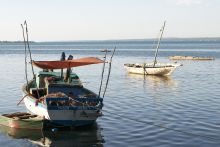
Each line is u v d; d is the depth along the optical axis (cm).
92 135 2234
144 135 2206
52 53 13238
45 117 2356
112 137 2184
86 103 2395
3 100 3306
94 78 5097
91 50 16588
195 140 2095
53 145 2066
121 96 3553
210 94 3634
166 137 2159
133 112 2820
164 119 2584
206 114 2719
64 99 2342
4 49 17675
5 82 4559
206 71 6147
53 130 2344
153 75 5566
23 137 2216
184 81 4784
